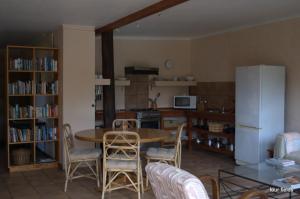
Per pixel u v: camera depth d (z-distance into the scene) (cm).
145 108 848
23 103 823
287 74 611
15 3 467
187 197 237
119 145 458
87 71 639
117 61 824
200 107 810
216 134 721
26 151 621
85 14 535
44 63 625
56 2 461
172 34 810
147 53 851
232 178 547
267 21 642
